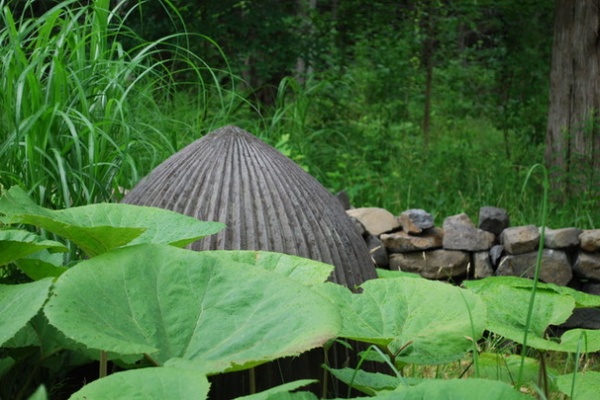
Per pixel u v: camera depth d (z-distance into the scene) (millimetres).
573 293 2920
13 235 1949
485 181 8836
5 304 1628
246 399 1403
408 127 11562
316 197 2805
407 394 1376
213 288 1761
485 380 1399
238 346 1632
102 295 1673
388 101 11453
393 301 2086
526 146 10242
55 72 3773
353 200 8125
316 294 1710
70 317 1565
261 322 1670
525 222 7555
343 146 9469
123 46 9516
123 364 2021
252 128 7711
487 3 11344
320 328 1590
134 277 1735
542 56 11477
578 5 8758
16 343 2029
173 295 1733
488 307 2232
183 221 2094
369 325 2020
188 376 1421
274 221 2654
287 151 6867
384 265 5520
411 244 5473
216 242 2604
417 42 11648
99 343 1505
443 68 12938
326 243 2697
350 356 2580
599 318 5047
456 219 5535
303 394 1437
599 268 5258
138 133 4203
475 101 13766
